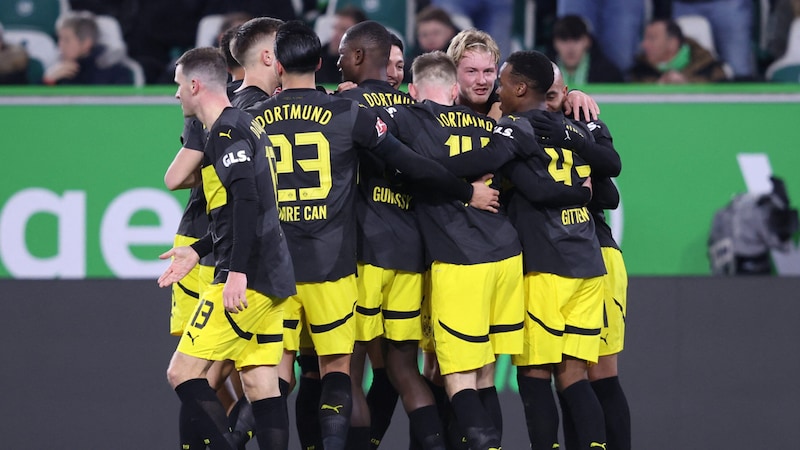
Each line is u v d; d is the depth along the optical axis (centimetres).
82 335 2075
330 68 2409
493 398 1631
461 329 1567
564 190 1569
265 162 1440
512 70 1598
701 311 2077
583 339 1602
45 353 2067
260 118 1527
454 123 1566
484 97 1666
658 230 2145
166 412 2048
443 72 1595
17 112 2180
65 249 2150
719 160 2158
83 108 2184
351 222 1546
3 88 2183
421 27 2412
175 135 2181
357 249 1588
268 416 1473
